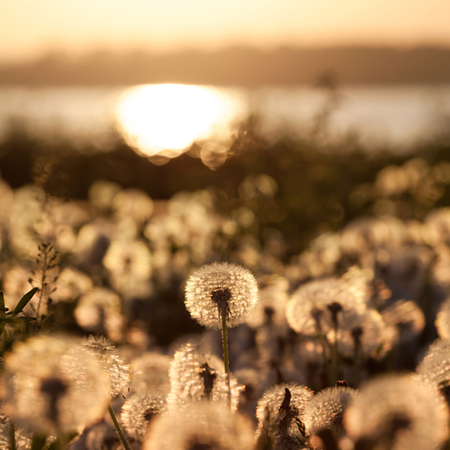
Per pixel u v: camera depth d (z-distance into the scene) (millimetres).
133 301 5824
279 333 3291
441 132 11594
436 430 1170
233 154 6902
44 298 3062
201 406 1263
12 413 1354
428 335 4340
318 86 6461
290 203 6887
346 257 5844
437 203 8414
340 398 1635
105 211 8484
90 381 1375
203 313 1968
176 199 7996
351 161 8352
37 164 4047
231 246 6258
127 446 1680
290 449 1652
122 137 10586
